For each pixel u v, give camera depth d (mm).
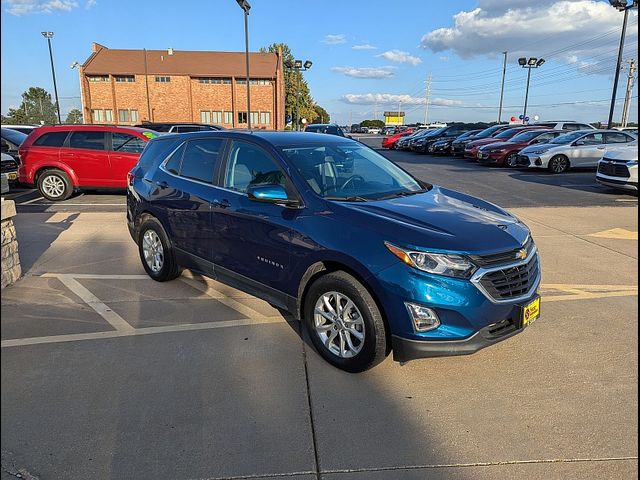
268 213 3832
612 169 11602
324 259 3418
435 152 26656
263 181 4023
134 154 10562
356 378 3379
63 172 10664
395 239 3123
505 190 12570
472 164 20781
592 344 3896
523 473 2486
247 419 2902
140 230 5391
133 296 4891
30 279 5379
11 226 5211
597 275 5684
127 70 54688
